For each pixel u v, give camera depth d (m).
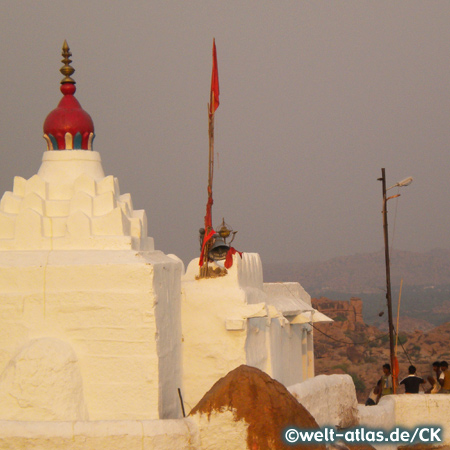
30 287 38.84
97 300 38.31
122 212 41.66
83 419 37.19
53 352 37.16
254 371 33.00
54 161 44.75
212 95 45.94
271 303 58.78
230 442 31.97
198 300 45.22
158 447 31.02
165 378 39.94
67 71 46.81
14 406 36.12
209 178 46.34
